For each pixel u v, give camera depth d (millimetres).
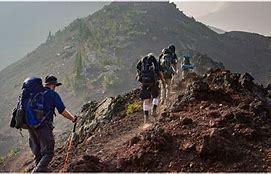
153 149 6891
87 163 6863
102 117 13797
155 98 10477
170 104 10930
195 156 6508
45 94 6820
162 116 8906
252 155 6410
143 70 10500
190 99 9164
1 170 15094
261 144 6805
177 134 7184
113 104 14016
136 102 12961
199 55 69188
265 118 7836
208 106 8656
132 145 7613
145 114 10258
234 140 6801
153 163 6672
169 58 12430
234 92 9781
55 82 7309
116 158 7320
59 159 8328
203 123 7535
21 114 6727
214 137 6551
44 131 6758
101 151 8250
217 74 11617
